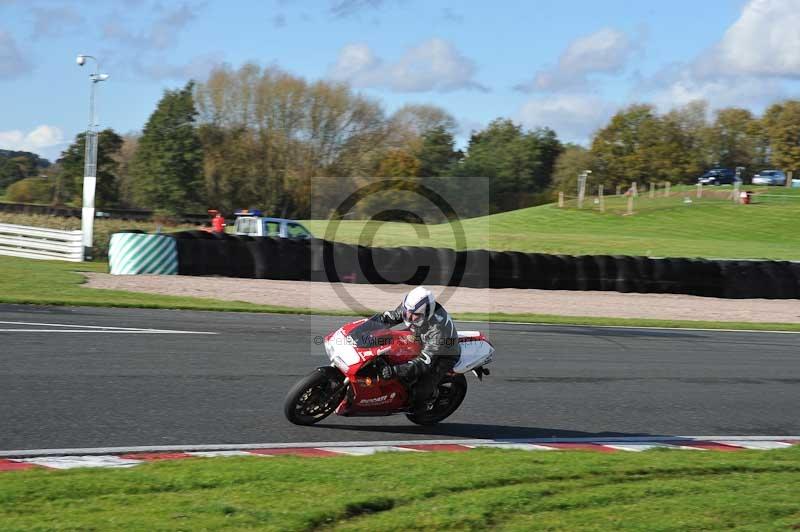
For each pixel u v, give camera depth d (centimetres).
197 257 5184
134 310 3691
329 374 1858
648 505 1323
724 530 1217
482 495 1319
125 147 16112
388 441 1822
